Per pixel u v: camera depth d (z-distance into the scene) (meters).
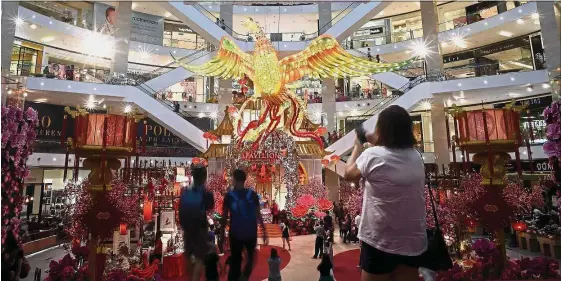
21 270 4.61
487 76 14.60
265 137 14.92
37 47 19.39
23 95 4.58
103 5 22.41
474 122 5.80
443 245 1.91
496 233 5.60
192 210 3.32
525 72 14.12
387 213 1.79
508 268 5.55
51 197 18.00
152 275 6.45
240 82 18.72
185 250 3.29
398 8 23.75
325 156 16.09
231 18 19.48
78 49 20.53
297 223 15.99
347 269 9.41
